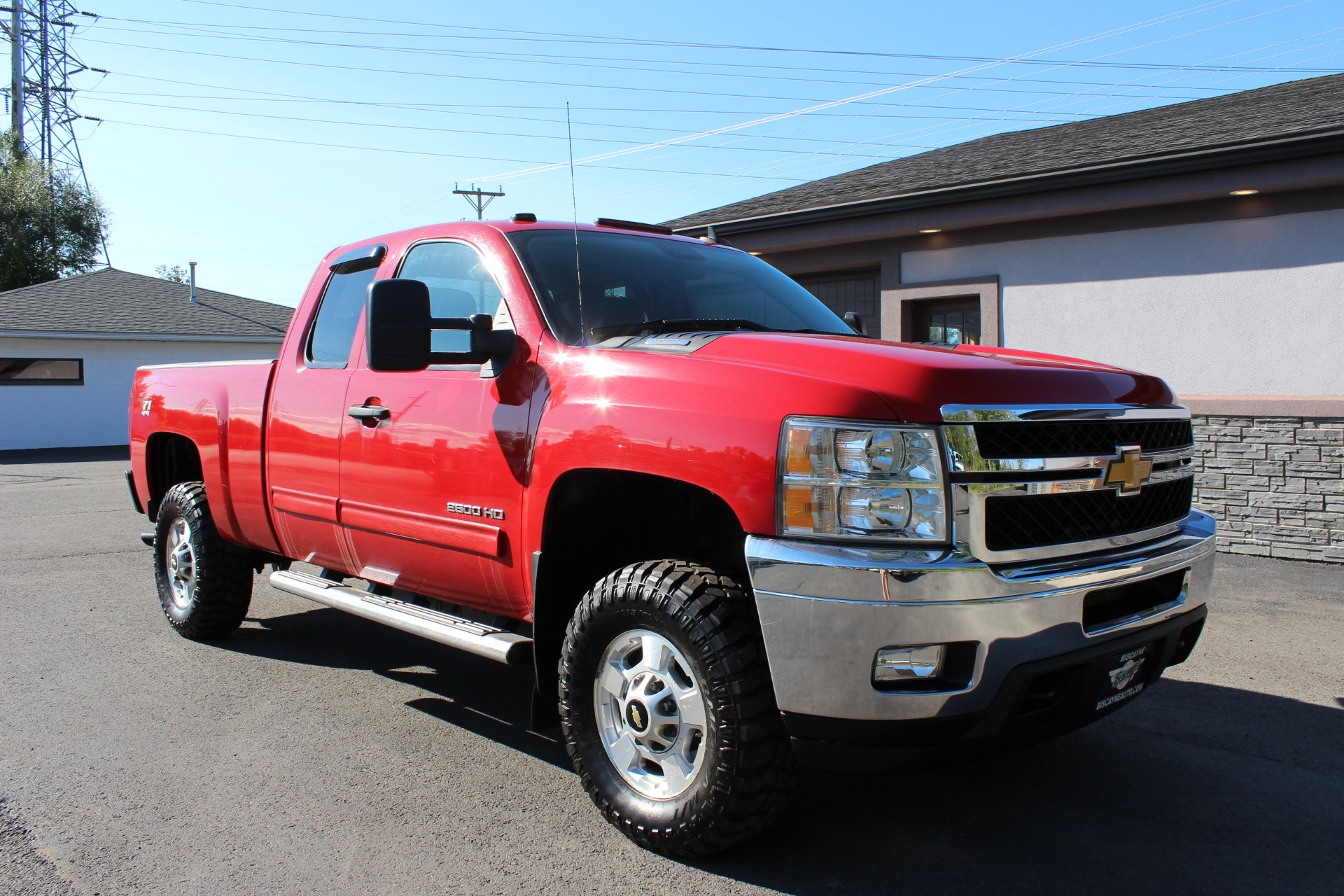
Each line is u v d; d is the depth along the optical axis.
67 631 5.48
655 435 2.81
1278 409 7.31
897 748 2.48
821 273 11.29
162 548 5.45
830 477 2.47
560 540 3.22
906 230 9.59
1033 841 2.97
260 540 4.75
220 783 3.38
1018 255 9.37
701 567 2.86
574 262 3.69
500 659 3.25
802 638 2.47
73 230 40.69
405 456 3.72
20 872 2.74
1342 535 7.07
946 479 2.44
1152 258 8.55
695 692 2.75
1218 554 7.57
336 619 5.88
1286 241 7.84
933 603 2.38
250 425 4.64
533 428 3.21
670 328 3.51
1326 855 2.88
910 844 2.95
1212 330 8.25
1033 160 9.33
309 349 4.47
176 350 26.39
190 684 4.52
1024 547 2.54
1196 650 5.01
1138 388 3.00
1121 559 2.75
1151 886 2.69
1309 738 3.84
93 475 16.44
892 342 3.20
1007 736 2.57
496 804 3.24
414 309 3.14
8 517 10.56
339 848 2.91
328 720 4.04
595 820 3.13
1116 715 4.12
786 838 2.99
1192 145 7.63
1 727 3.90
